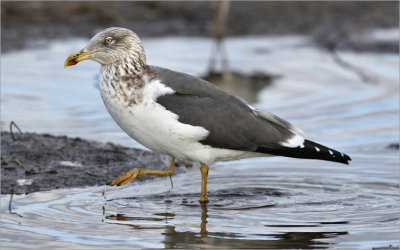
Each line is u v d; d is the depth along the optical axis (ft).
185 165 43.78
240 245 30.48
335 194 37.65
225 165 43.34
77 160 43.19
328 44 80.94
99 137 48.78
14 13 84.33
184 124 34.73
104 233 31.83
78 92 59.98
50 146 44.80
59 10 86.43
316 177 40.63
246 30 86.28
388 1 98.68
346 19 91.20
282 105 57.21
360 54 76.79
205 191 36.91
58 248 29.99
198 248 30.12
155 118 34.65
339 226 32.76
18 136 46.42
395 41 81.71
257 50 78.23
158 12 89.66
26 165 41.65
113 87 35.42
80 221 33.42
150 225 32.96
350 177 40.52
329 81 65.41
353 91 61.82
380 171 41.52
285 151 36.42
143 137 35.83
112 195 37.63
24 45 74.74
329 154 36.45
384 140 48.32
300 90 62.13
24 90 59.72
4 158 42.29
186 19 88.33
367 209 35.19
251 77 66.33
